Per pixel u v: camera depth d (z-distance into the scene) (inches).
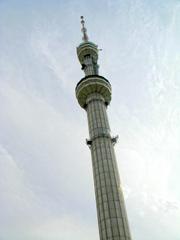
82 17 2593.5
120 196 1282.0
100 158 1411.2
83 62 2153.1
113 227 1166.3
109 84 1862.7
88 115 1683.1
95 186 1353.3
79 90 1809.8
